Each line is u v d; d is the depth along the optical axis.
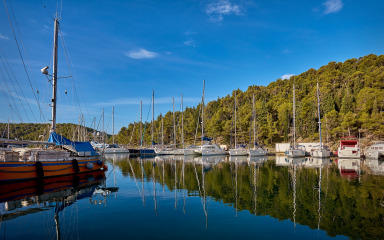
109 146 70.81
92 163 24.30
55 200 13.09
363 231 8.27
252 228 8.69
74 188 16.52
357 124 59.38
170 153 60.34
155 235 8.02
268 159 44.25
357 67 95.25
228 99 117.25
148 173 24.83
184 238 7.75
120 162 39.19
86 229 8.61
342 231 8.30
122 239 7.66
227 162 38.12
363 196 13.52
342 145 47.41
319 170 26.20
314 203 12.17
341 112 66.12
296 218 9.84
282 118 82.12
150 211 11.03
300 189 15.83
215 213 10.65
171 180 20.17
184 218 9.95
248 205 12.02
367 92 61.16
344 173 23.42
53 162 19.67
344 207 11.32
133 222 9.43
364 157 46.81
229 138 76.44
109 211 11.00
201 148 55.81
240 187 16.84
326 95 74.56
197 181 19.55
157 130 103.56
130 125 126.19
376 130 52.94
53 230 8.54
